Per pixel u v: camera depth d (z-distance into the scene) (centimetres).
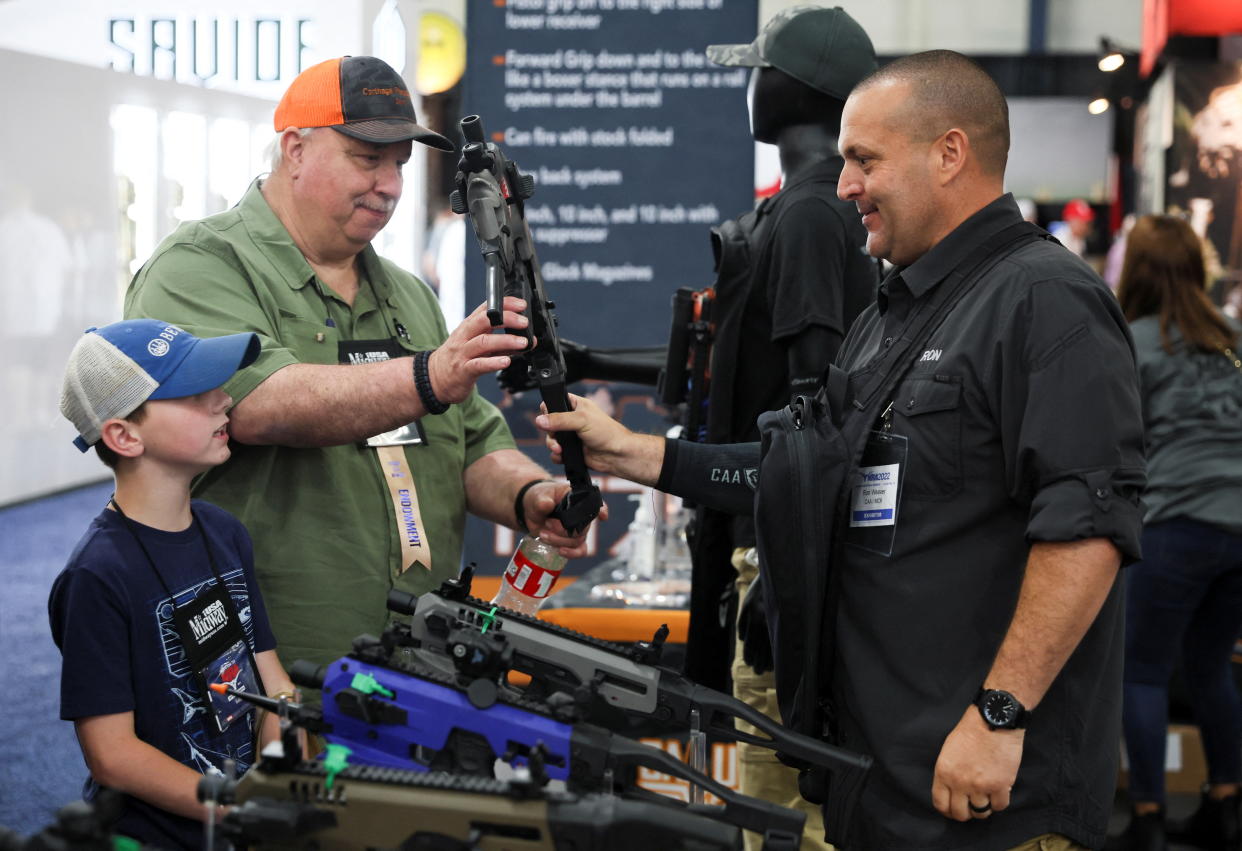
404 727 133
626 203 362
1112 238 804
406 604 145
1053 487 145
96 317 816
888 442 158
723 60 237
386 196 200
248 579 179
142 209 813
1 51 714
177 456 165
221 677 169
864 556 159
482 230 162
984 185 162
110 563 160
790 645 163
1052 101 807
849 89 229
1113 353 147
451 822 119
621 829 118
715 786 129
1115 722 160
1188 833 329
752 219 238
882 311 173
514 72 361
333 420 179
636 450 181
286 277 198
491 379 375
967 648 154
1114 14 818
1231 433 309
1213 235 614
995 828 152
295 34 568
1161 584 310
